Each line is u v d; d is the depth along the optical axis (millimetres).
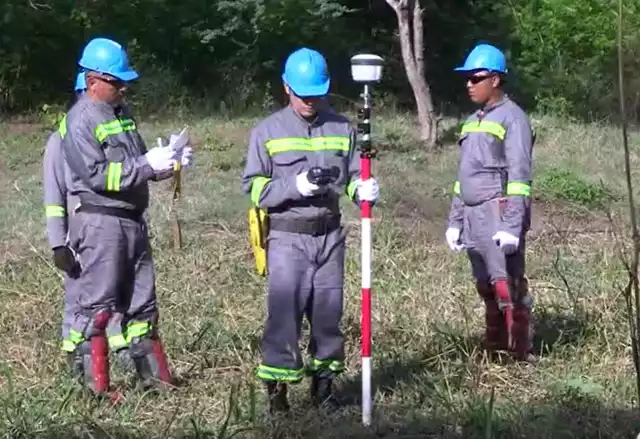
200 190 11195
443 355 6227
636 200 10906
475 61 5957
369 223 5039
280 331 5207
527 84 19188
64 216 5664
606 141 14648
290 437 5094
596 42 19234
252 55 19047
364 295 5102
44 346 6473
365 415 5168
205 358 6289
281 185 5086
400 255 8688
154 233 9312
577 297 7262
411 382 5863
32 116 16266
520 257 6105
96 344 5535
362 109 4992
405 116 17844
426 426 5195
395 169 12562
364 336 5129
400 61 20188
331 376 5414
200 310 7223
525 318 6164
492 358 6285
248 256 8727
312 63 5102
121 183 5277
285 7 19062
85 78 5516
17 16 17047
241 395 5645
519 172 5863
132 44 17828
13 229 9492
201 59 18922
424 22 20828
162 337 6562
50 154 5641
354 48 20125
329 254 5207
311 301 5258
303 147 5129
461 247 6281
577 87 18484
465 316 6734
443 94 21094
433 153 13906
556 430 5074
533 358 6215
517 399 5594
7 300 7473
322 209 5156
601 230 9836
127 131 5453
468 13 21078
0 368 5957
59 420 5230
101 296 5465
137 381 5797
